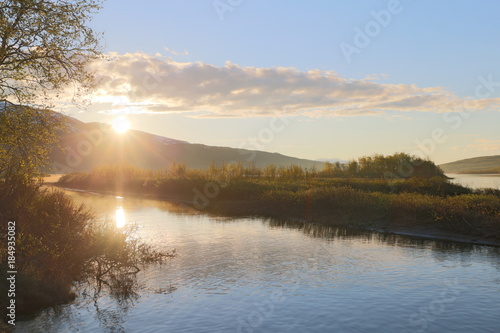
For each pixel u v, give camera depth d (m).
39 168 16.20
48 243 13.66
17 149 15.44
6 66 14.38
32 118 15.40
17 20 13.92
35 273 12.71
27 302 11.49
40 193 16.61
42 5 14.07
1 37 13.66
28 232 13.52
